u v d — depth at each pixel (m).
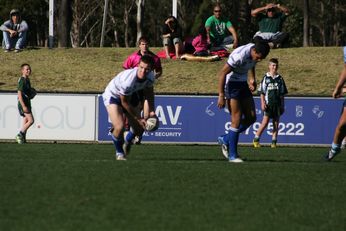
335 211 22.41
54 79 71.38
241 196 24.23
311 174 29.97
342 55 78.00
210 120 54.62
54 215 20.58
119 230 18.95
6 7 154.00
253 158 38.44
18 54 78.00
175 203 22.72
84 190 24.38
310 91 68.25
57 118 54.94
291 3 176.62
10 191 23.95
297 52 79.06
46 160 33.38
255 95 54.53
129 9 168.88
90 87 69.81
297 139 54.72
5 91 54.78
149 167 30.72
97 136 54.78
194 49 75.31
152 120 32.84
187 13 165.62
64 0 92.75
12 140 55.03
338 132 35.28
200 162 33.84
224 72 32.91
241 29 130.88
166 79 69.56
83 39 174.50
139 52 42.47
